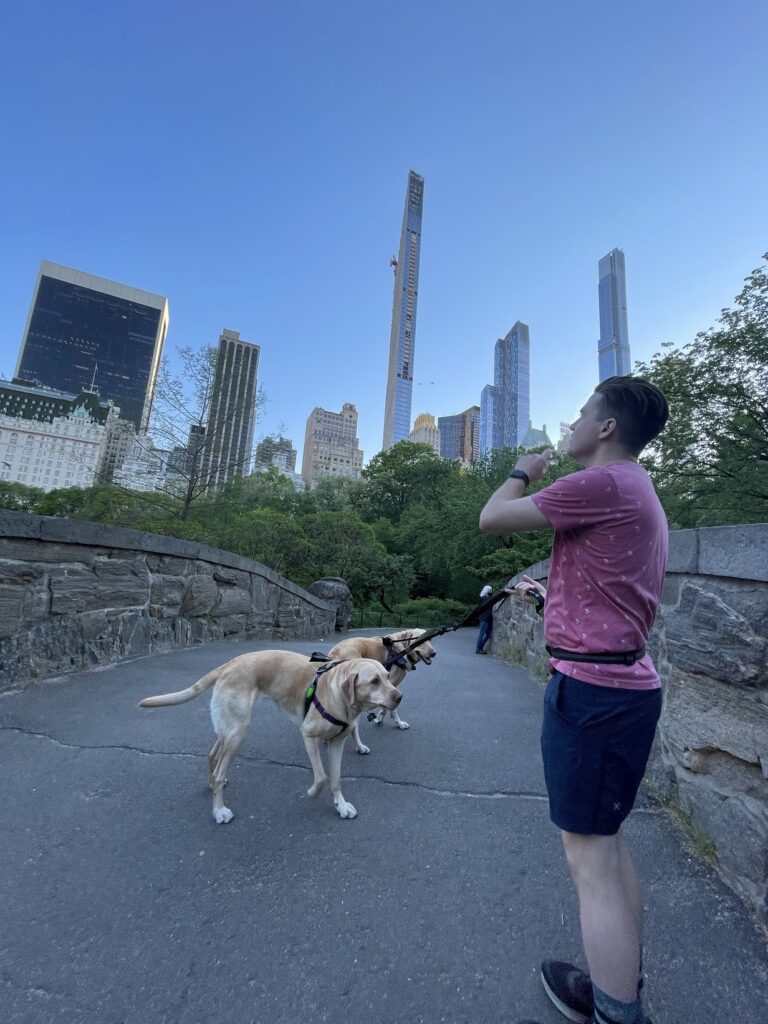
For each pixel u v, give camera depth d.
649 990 1.67
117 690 4.70
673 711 2.82
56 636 5.00
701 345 19.92
